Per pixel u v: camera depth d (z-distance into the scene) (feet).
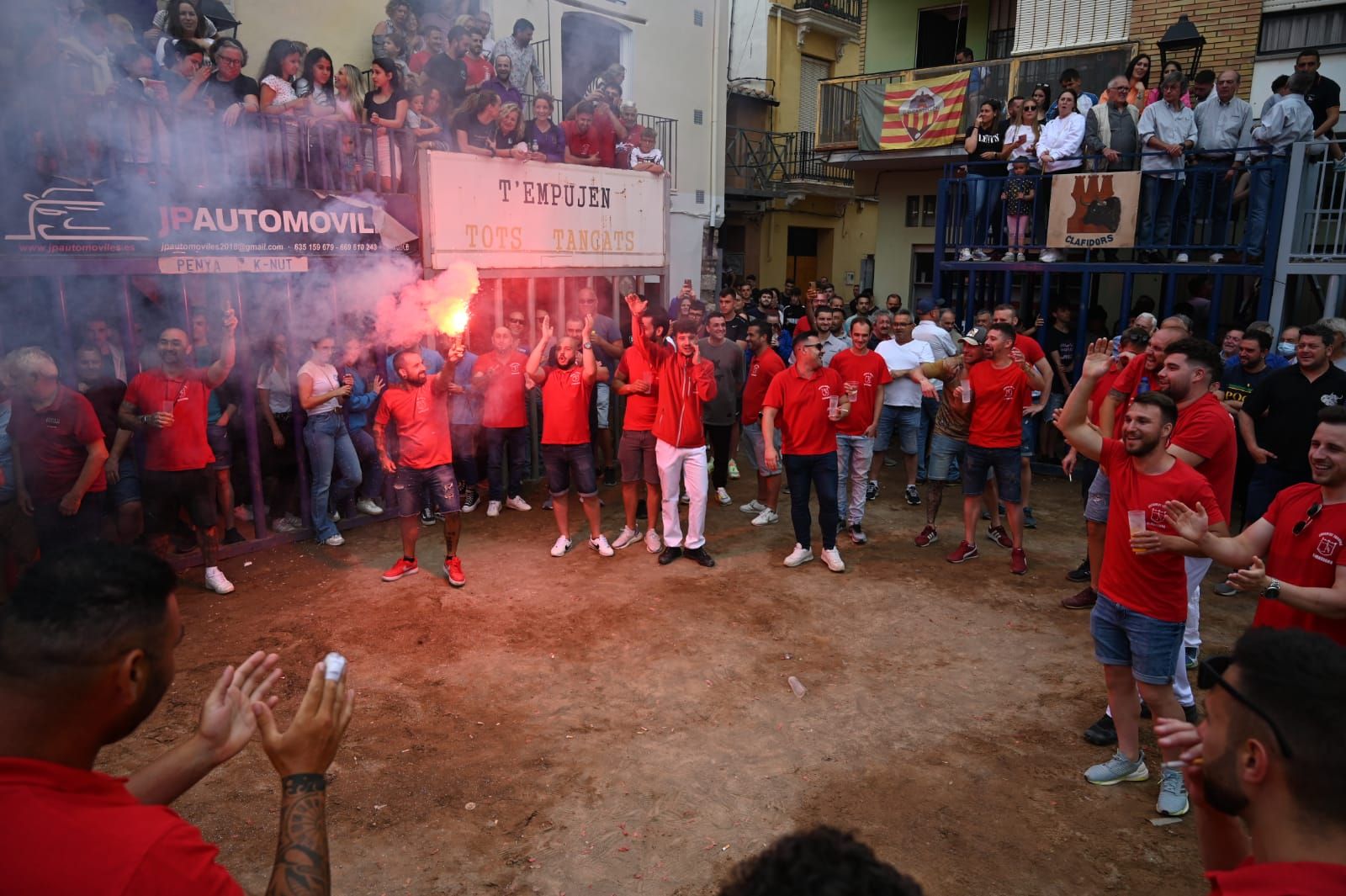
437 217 24.68
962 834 12.14
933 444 23.70
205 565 20.49
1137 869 11.44
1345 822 4.36
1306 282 34.37
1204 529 10.65
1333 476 10.65
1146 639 12.19
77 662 4.65
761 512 26.40
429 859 11.55
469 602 19.86
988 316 30.35
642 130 34.09
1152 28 40.52
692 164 46.91
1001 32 54.65
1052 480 31.96
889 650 17.78
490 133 26.50
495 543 23.90
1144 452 11.80
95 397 19.51
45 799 4.39
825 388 21.31
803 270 66.80
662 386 21.86
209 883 4.47
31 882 4.13
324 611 19.33
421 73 27.07
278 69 23.99
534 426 30.25
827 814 12.55
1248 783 4.71
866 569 22.31
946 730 14.83
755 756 14.01
